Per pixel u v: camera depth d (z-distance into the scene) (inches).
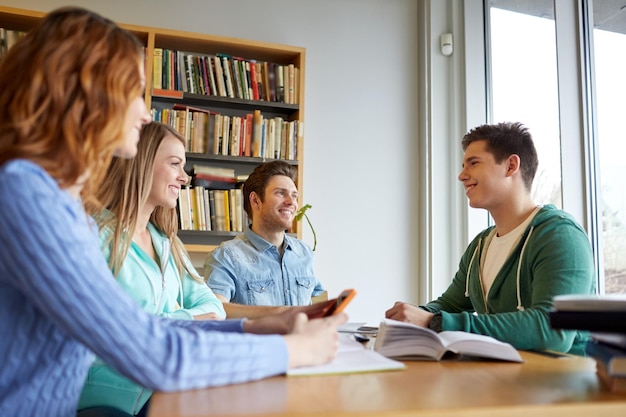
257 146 122.8
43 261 27.5
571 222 62.1
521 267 63.6
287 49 127.6
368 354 42.1
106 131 30.8
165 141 63.9
